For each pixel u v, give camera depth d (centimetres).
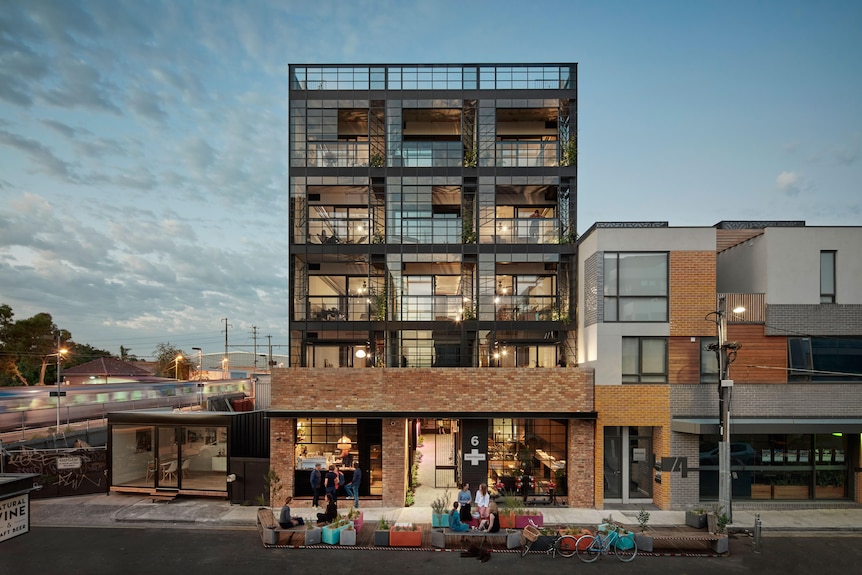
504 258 2028
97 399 3475
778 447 1680
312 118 2148
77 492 1747
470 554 1250
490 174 2084
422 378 1678
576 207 2077
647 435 1706
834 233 1697
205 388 4400
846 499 1659
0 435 2072
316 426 1720
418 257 2038
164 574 1137
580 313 1945
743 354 1678
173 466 1745
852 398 1669
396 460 1653
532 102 2127
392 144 2111
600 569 1170
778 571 1162
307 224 2061
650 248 1719
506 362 2220
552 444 1709
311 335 2208
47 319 5350
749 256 1788
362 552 1268
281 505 1638
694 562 1212
